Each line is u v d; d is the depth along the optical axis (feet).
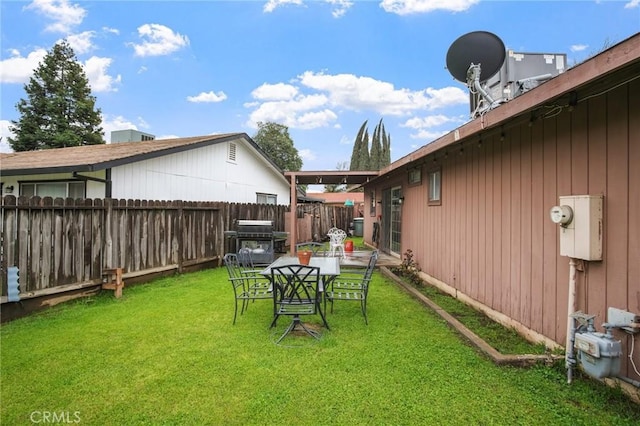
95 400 8.17
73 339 11.73
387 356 10.41
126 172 24.44
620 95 8.09
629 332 7.88
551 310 10.48
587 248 8.59
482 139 14.74
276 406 7.90
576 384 8.68
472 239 15.64
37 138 75.41
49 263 15.08
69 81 81.20
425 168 22.25
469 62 14.49
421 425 7.23
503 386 8.66
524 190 11.82
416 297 17.28
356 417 7.50
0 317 13.34
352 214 61.41
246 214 31.17
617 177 8.18
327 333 12.41
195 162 31.50
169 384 8.86
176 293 18.12
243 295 14.34
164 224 22.16
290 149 92.22
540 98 8.39
